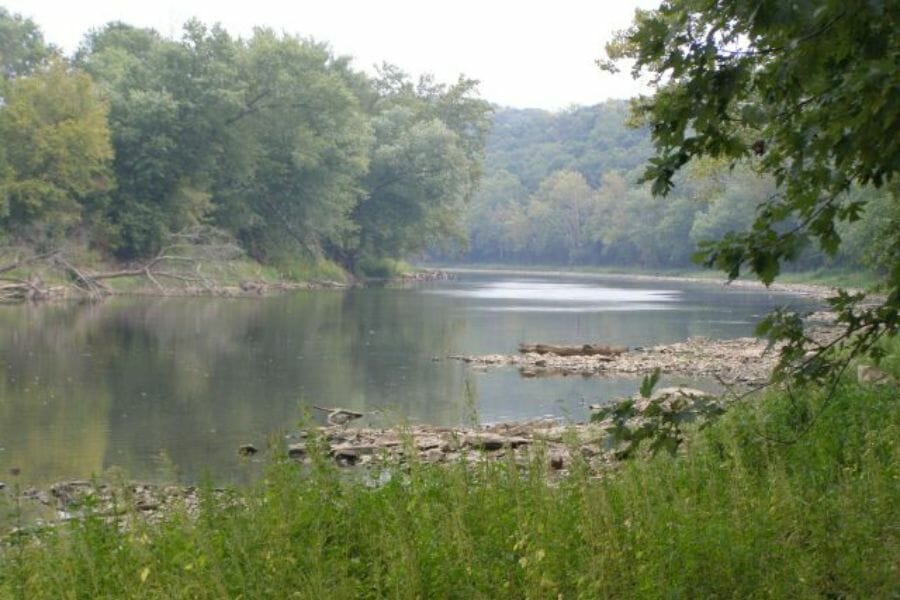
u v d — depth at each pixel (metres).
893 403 11.01
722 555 6.23
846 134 5.21
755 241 5.73
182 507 8.47
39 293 52.72
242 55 68.81
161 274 60.94
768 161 5.73
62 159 55.88
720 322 47.12
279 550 6.58
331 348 34.03
